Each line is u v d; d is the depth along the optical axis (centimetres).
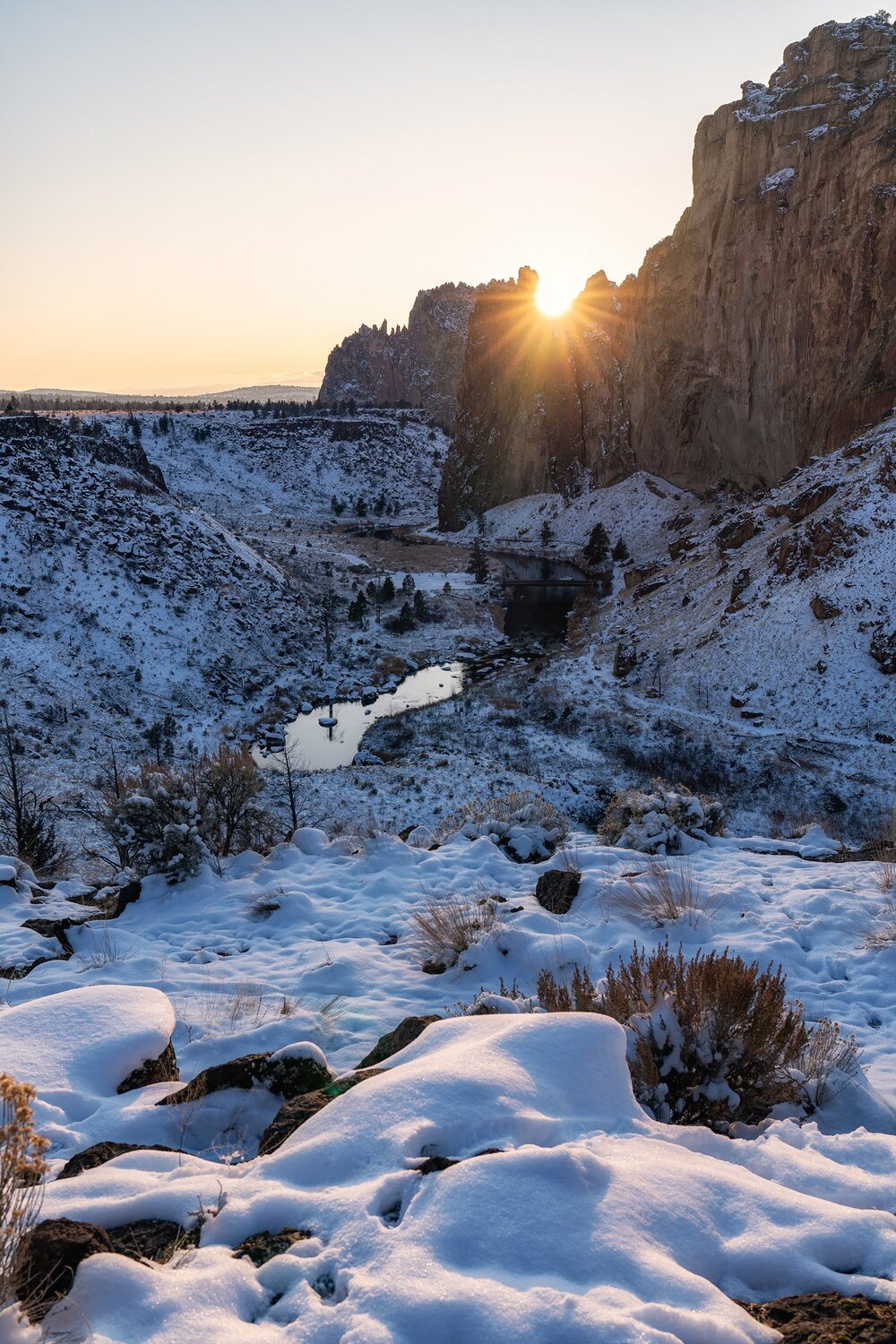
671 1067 440
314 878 949
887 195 8562
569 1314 218
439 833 1173
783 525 7381
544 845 1053
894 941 710
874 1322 232
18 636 5794
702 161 11362
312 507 18162
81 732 4900
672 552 9319
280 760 4934
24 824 1491
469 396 17188
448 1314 220
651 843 1025
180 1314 226
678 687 5794
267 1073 448
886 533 6038
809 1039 532
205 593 7519
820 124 10094
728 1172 308
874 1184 316
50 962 729
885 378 8606
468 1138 314
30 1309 228
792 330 9812
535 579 10838
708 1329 216
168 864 952
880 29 10488
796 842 1091
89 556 7050
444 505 16912
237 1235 275
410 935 781
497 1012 497
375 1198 275
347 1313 224
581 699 5809
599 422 14488
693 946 726
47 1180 336
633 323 13525
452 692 6412
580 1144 313
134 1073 448
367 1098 336
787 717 5094
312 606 8638
